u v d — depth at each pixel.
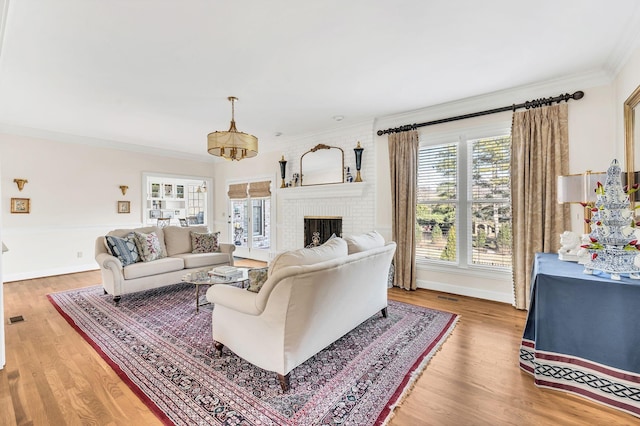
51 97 3.46
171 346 2.42
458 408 1.68
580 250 2.28
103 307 3.38
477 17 2.06
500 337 2.59
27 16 1.98
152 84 3.12
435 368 2.10
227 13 1.99
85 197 5.40
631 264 1.76
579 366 1.77
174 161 6.74
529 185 3.19
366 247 2.49
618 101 2.72
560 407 1.68
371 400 1.74
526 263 3.22
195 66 2.75
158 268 3.80
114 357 2.24
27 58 2.55
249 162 6.65
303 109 3.97
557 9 1.98
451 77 3.03
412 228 4.05
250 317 1.96
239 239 7.07
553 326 1.85
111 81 3.04
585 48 2.47
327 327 2.11
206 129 4.88
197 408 1.67
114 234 3.93
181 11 1.96
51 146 5.03
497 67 2.81
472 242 3.79
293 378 1.96
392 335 2.61
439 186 4.02
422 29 2.20
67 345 2.44
